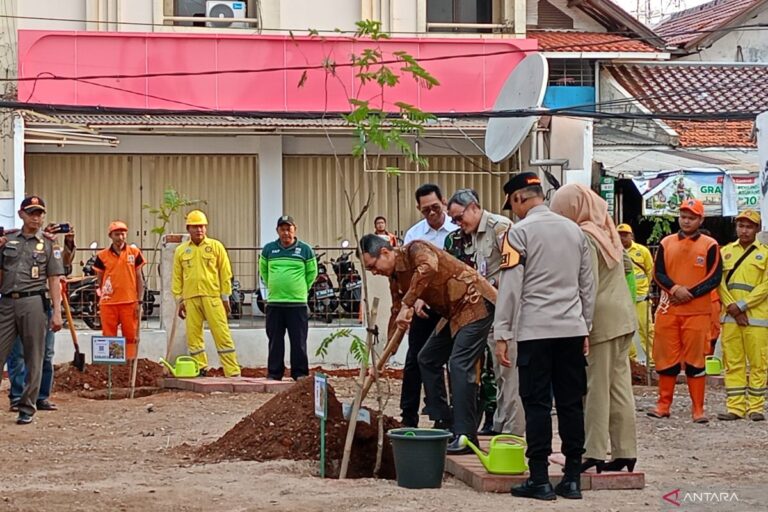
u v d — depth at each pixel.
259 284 20.78
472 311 9.28
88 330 18.06
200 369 16.58
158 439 11.39
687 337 12.79
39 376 12.53
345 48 23.17
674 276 12.83
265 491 8.48
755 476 9.48
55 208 22.77
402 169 23.67
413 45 23.28
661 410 13.23
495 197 23.92
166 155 23.06
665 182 20.95
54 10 23.02
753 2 28.56
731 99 25.69
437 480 8.70
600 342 8.56
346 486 8.68
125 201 22.94
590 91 25.67
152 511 7.87
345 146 23.47
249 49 22.91
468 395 9.33
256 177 23.25
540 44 25.38
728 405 13.11
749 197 21.02
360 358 9.38
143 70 22.66
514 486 8.43
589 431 8.60
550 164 18.41
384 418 10.38
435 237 11.67
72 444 11.12
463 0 24.91
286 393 10.51
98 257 15.98
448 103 23.38
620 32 27.30
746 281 13.07
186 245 16.44
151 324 18.36
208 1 23.66
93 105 22.45
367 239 9.45
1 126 21.02
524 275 8.13
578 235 8.23
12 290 12.28
